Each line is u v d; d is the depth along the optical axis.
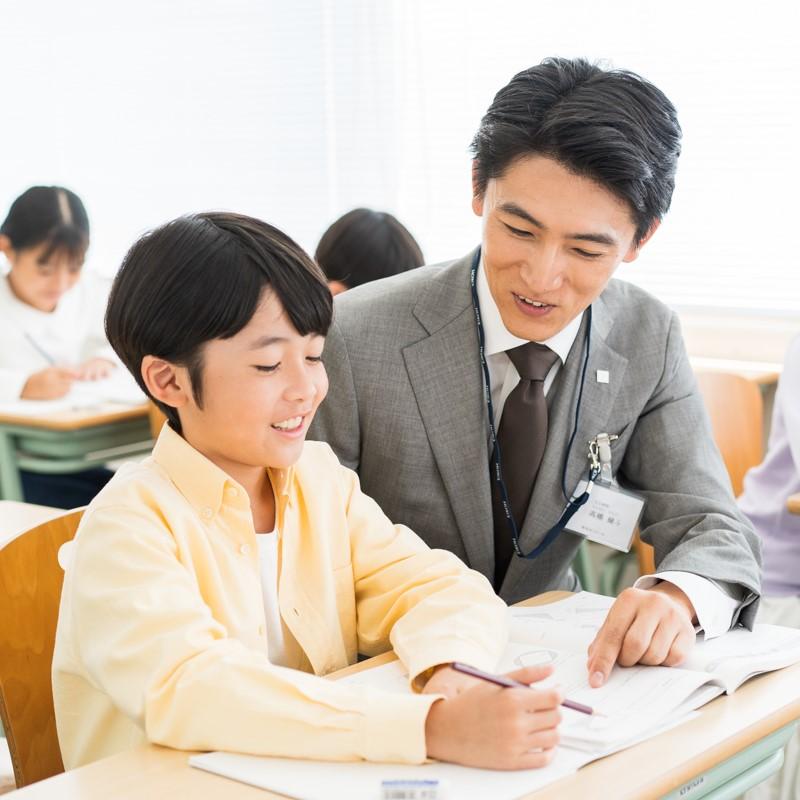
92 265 4.34
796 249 2.92
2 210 4.55
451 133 3.45
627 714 1.03
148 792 0.89
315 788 0.88
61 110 4.36
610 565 2.94
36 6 4.34
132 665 1.00
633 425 1.57
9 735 1.29
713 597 1.30
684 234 3.07
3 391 3.27
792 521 2.27
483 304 1.52
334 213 3.77
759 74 2.91
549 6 3.21
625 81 1.28
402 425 1.50
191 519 1.15
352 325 1.53
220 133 3.99
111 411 3.11
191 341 1.09
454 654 1.12
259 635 1.18
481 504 1.51
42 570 1.34
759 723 1.04
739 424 2.53
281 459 1.14
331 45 3.69
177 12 4.03
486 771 0.92
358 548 1.35
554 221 1.28
